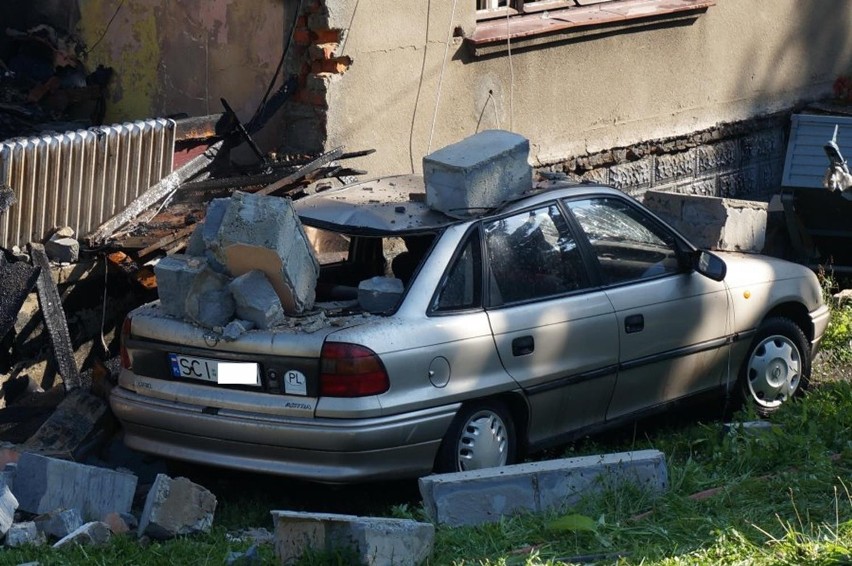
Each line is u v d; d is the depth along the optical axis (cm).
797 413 827
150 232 949
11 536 632
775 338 879
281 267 682
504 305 720
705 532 621
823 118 1320
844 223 1307
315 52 1078
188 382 697
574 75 1302
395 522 586
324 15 1066
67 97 1177
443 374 683
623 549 605
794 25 1577
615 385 772
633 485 677
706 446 792
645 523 636
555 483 664
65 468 684
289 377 665
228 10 1120
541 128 1279
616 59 1347
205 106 1148
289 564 588
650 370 791
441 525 633
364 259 818
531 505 657
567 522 611
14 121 1121
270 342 668
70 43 1212
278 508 718
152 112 1182
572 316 744
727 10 1478
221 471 765
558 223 762
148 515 646
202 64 1143
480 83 1211
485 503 646
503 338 710
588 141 1332
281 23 1090
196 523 657
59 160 924
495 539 620
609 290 770
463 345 692
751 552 579
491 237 727
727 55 1491
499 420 714
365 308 696
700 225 1152
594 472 675
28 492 682
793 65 1589
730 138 1522
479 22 1217
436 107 1175
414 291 691
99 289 955
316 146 1096
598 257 773
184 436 695
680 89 1436
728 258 874
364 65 1107
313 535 582
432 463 685
